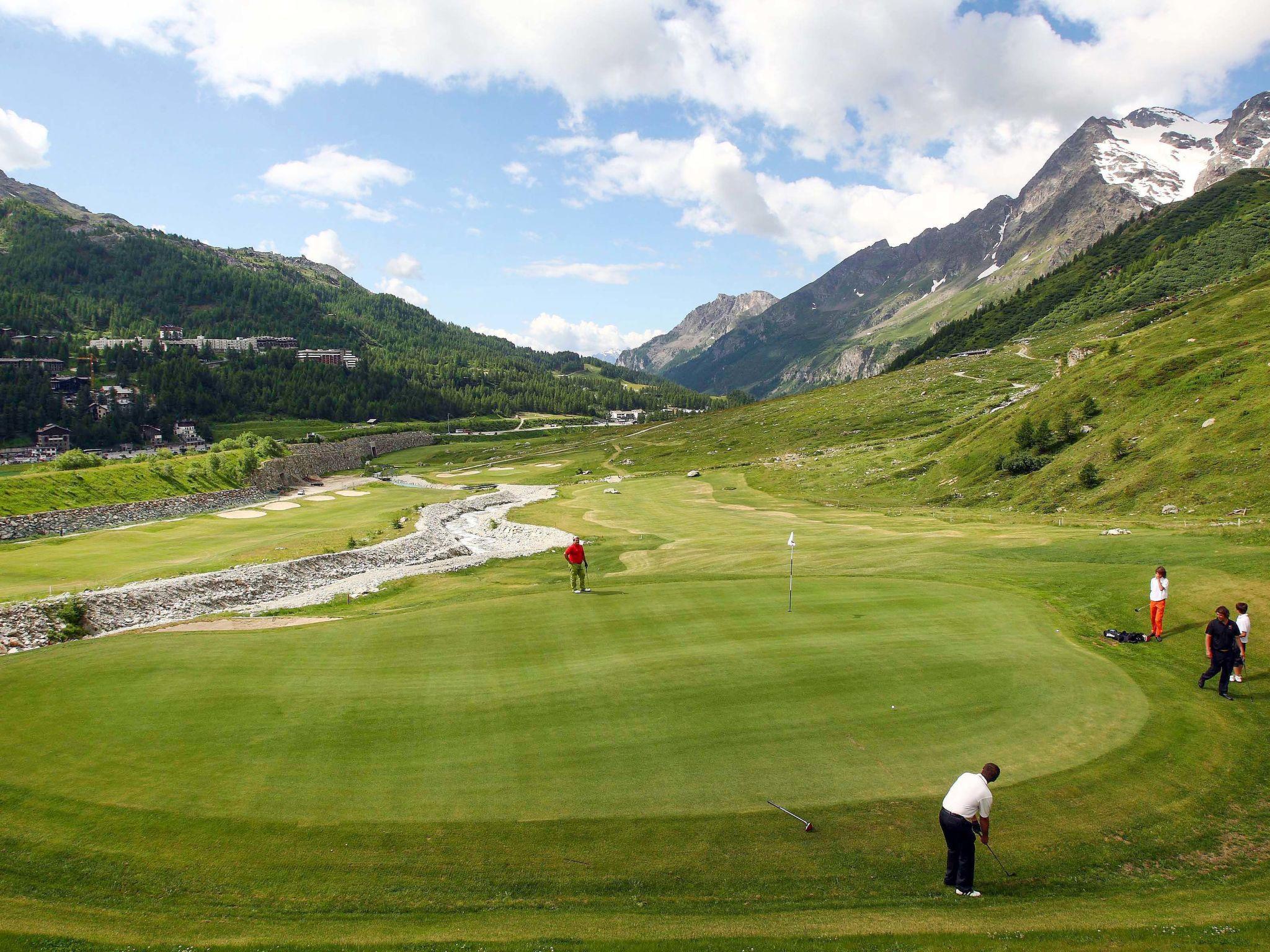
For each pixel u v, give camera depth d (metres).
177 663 23.41
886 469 99.62
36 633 39.47
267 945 11.83
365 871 13.45
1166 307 170.50
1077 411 79.38
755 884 13.00
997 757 16.75
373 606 40.25
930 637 24.72
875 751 17.06
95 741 17.95
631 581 37.22
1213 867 13.27
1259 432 54.53
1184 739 17.62
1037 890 12.77
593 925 12.11
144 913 12.55
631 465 162.38
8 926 12.16
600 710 19.47
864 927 11.88
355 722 18.95
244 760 17.03
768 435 172.00
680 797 15.40
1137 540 36.03
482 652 24.36
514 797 15.49
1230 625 19.75
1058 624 26.00
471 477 165.88
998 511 64.38
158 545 71.62
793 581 33.62
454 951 11.61
